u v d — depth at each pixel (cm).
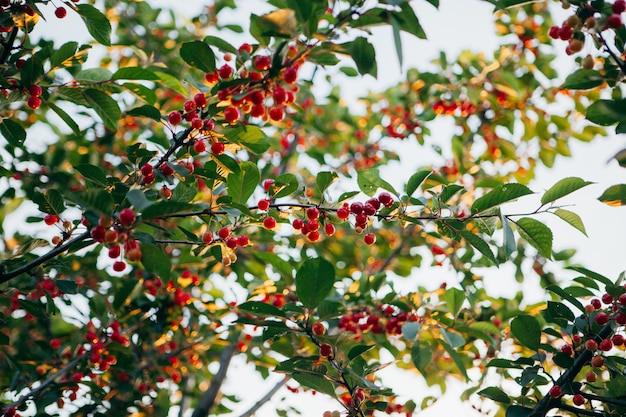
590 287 382
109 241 267
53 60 348
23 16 339
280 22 270
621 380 367
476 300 541
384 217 350
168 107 556
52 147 606
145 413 564
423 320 466
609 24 285
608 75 308
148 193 329
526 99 697
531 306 516
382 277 500
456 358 451
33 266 333
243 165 357
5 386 512
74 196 266
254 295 522
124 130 647
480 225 345
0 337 420
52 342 509
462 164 664
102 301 494
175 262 557
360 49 284
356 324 451
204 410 555
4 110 379
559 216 327
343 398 433
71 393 501
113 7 688
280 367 374
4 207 581
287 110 650
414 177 343
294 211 368
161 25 705
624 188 315
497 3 318
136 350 565
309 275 348
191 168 342
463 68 695
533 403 388
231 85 287
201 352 596
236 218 356
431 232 561
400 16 271
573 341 372
